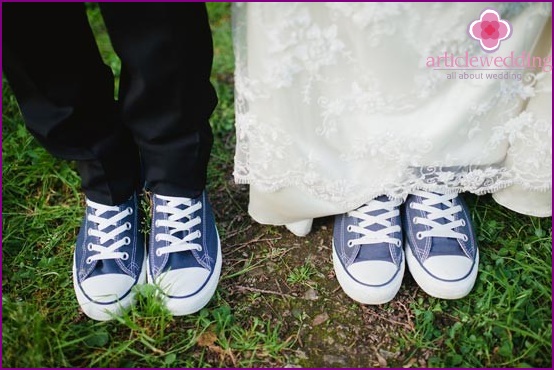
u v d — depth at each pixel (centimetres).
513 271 136
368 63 110
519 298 130
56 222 156
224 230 153
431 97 117
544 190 134
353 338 129
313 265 144
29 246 149
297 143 121
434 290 129
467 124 122
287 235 151
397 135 122
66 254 146
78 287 129
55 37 103
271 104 114
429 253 131
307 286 139
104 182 129
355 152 126
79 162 126
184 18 99
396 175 129
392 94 116
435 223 134
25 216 156
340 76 113
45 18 99
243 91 115
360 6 102
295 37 105
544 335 124
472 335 125
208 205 142
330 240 149
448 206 136
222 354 126
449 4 104
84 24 109
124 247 132
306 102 115
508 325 125
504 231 147
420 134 122
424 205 135
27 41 100
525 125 125
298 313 134
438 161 127
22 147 169
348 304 135
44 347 122
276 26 103
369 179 131
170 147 120
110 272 128
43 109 112
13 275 142
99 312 126
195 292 127
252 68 110
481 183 136
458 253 131
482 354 123
